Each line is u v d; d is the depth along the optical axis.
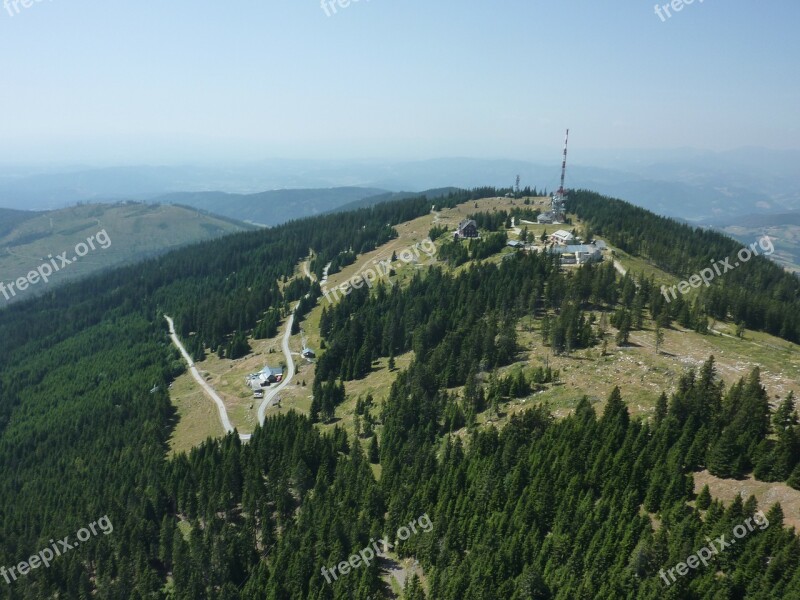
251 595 93.12
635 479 81.31
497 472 91.31
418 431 115.06
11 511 154.25
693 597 64.31
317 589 89.12
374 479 105.50
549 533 82.12
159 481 129.88
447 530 86.94
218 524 109.06
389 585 86.69
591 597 68.56
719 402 92.12
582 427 92.62
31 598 111.50
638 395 104.94
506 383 117.31
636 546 70.44
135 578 108.50
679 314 151.75
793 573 61.59
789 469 75.94
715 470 80.62
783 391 104.81
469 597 74.19
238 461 122.38
